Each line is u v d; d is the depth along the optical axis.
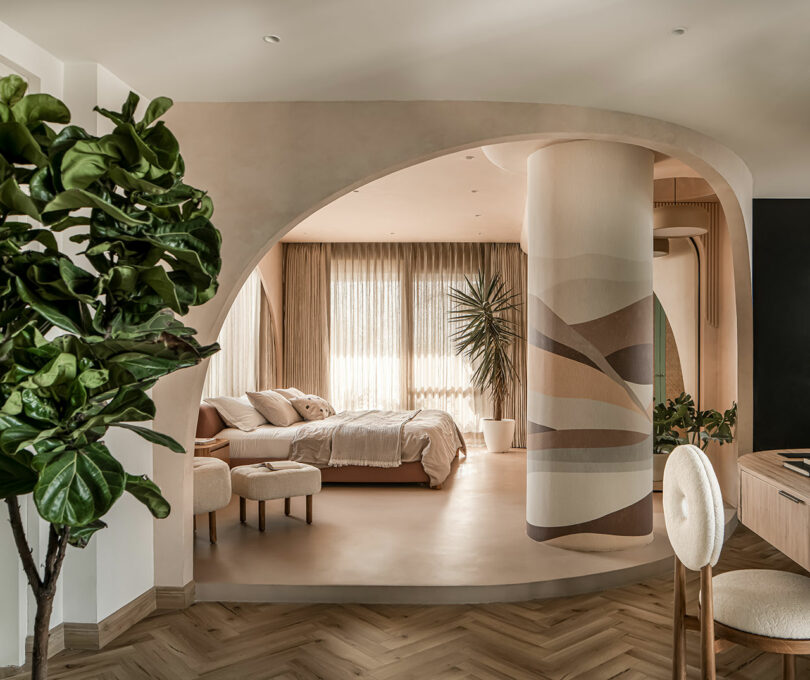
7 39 2.89
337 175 3.80
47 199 1.49
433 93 3.70
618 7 2.70
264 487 4.87
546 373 4.47
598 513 4.32
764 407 5.99
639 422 4.39
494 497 6.07
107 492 1.48
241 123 3.81
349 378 9.56
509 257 9.54
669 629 3.39
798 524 2.46
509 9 2.73
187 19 2.83
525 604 3.73
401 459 6.45
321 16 2.80
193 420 3.77
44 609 1.62
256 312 8.61
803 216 6.05
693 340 6.72
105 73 3.36
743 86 3.54
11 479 1.54
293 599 3.78
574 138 3.99
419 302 9.55
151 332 1.64
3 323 1.54
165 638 3.33
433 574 3.93
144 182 1.46
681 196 6.38
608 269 4.34
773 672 2.97
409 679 2.90
